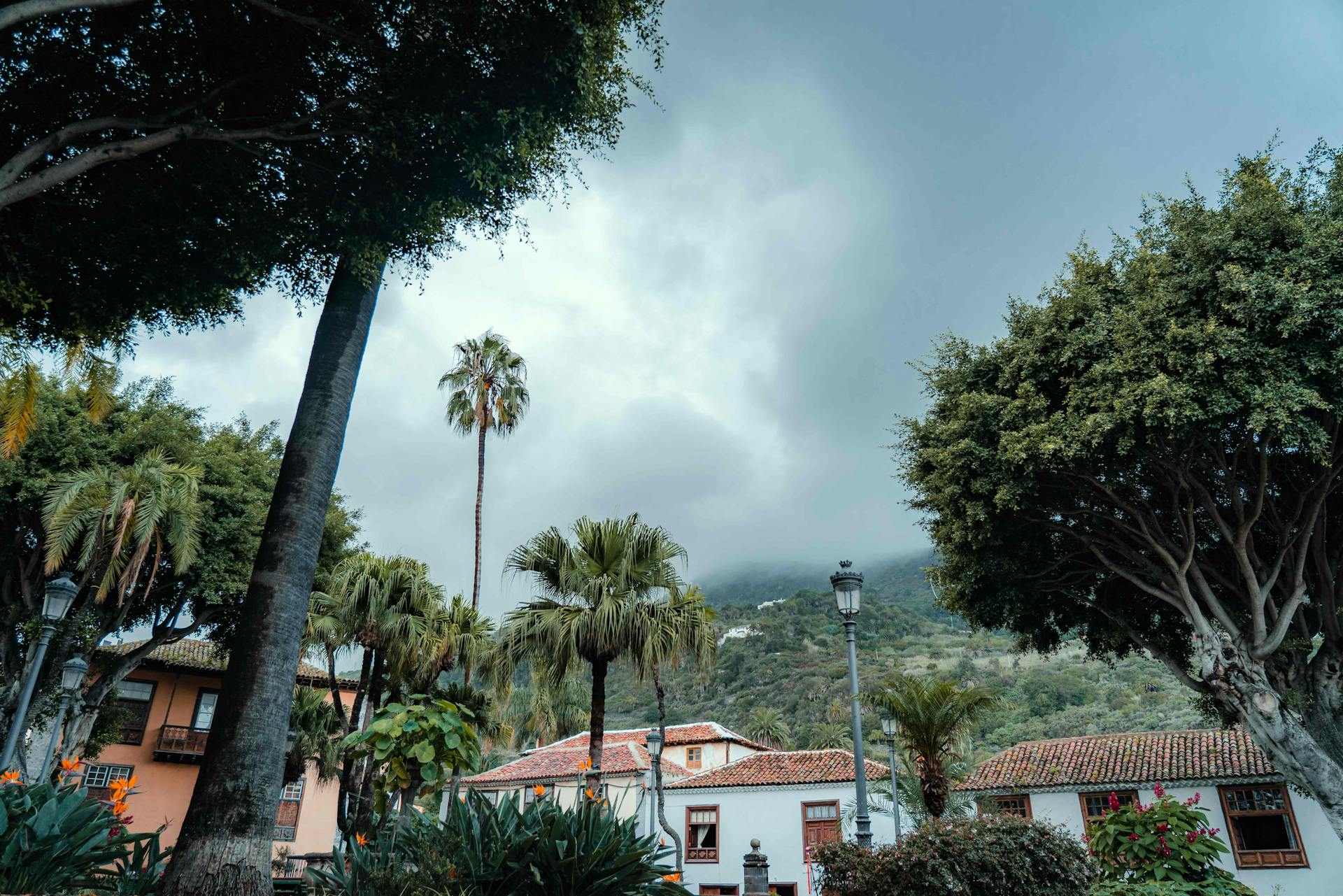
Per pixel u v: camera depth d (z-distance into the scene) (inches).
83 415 788.6
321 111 318.0
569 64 315.0
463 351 1057.5
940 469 579.5
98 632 797.9
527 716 1914.4
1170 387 458.6
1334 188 496.1
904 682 557.6
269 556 257.0
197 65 323.0
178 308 358.0
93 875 209.5
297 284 378.9
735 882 986.1
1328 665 566.6
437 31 301.4
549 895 209.5
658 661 532.1
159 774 1112.2
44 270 325.4
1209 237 486.3
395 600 720.3
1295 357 447.8
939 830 344.8
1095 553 587.2
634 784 1080.2
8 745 404.2
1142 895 353.4
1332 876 688.4
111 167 313.4
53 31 297.4
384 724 245.3
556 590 562.3
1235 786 753.0
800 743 3144.7
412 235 350.9
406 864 218.4
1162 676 3211.1
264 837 225.0
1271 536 600.1
